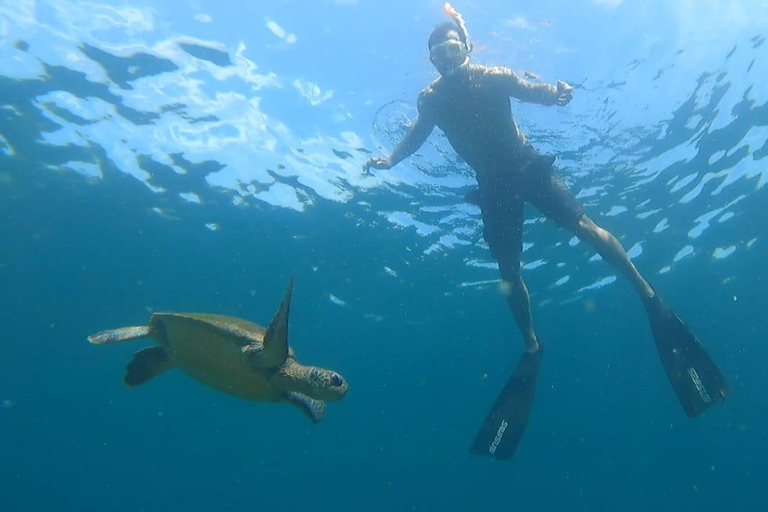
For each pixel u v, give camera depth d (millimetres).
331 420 33938
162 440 35688
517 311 9391
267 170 13219
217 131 11930
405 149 9492
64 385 24719
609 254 8430
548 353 28500
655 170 13930
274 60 10273
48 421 29672
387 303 20594
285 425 33375
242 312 20406
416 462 47844
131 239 15719
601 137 12078
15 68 10195
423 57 9844
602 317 24453
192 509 56656
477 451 8812
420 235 16297
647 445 49688
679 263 20328
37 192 13664
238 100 11148
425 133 9336
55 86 10664
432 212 15023
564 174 13422
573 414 39562
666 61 10336
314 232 15828
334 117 11414
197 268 17469
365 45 9820
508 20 9227
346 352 25359
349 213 14992
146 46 9945
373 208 14805
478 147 8875
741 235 18703
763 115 12500
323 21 9500
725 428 44000
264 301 19734
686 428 43500
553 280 20031
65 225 14914
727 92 11477
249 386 4535
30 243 15477
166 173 13250
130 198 14094
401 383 30125
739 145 13594
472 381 30781
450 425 39281
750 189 15891
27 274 16828
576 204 8594
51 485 45625
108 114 11422
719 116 12227
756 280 22609
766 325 27734
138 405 28031
